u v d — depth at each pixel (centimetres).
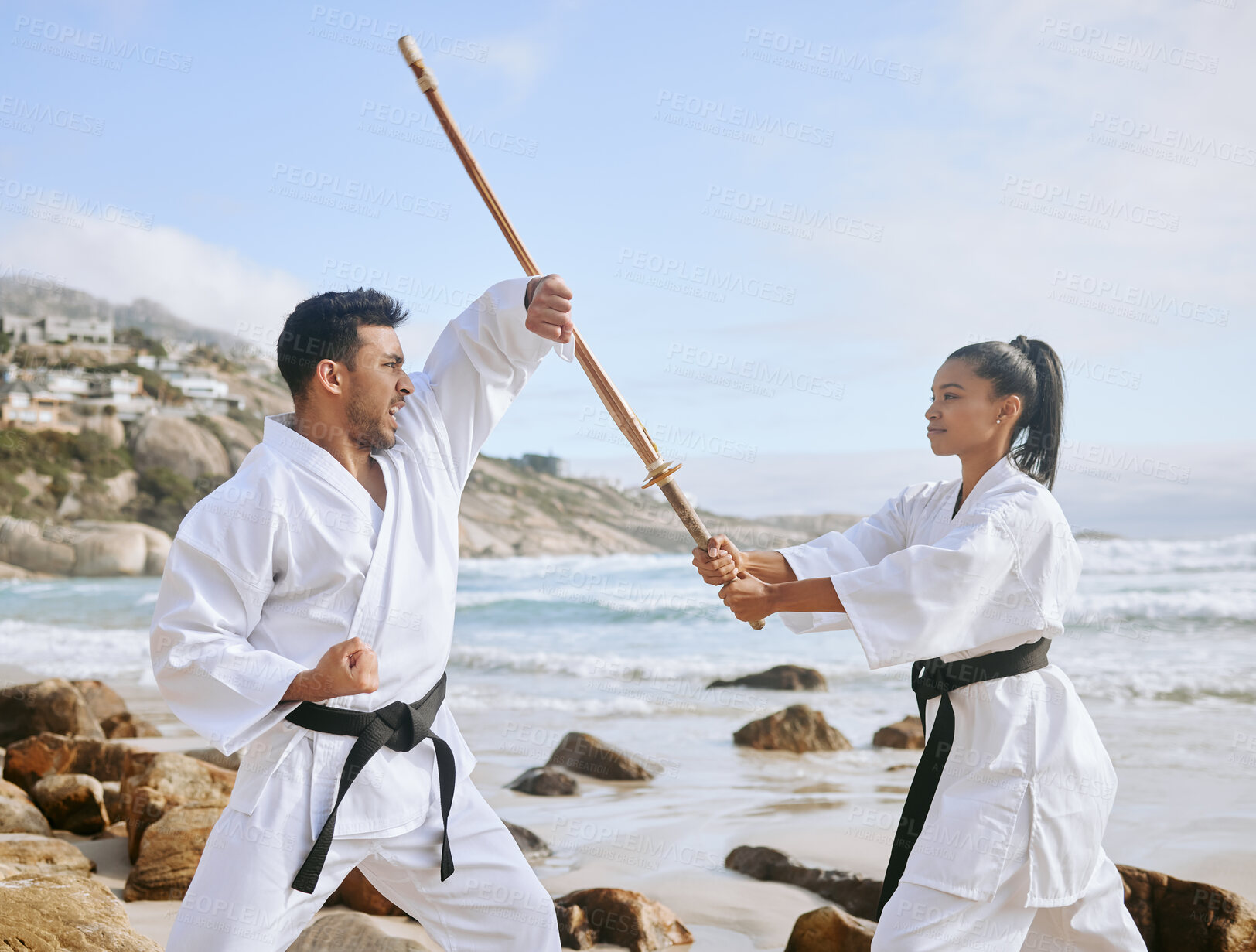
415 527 229
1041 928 250
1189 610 1226
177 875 348
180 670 203
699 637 1236
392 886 229
